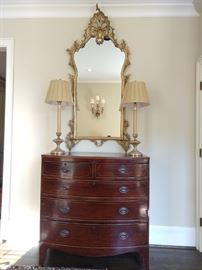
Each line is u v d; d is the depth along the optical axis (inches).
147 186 98.9
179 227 120.3
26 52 126.5
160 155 121.9
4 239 123.7
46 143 125.6
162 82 122.3
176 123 121.6
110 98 123.1
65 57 125.3
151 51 122.6
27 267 93.0
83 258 106.7
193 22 121.8
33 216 124.3
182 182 121.0
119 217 97.0
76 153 118.6
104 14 123.6
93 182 97.3
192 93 121.4
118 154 115.3
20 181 125.4
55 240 98.8
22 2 122.0
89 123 123.3
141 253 97.4
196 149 119.6
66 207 98.2
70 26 125.1
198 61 119.2
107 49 123.6
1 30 127.4
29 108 126.3
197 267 100.2
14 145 126.1
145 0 117.6
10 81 126.3
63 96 109.9
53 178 100.0
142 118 122.5
